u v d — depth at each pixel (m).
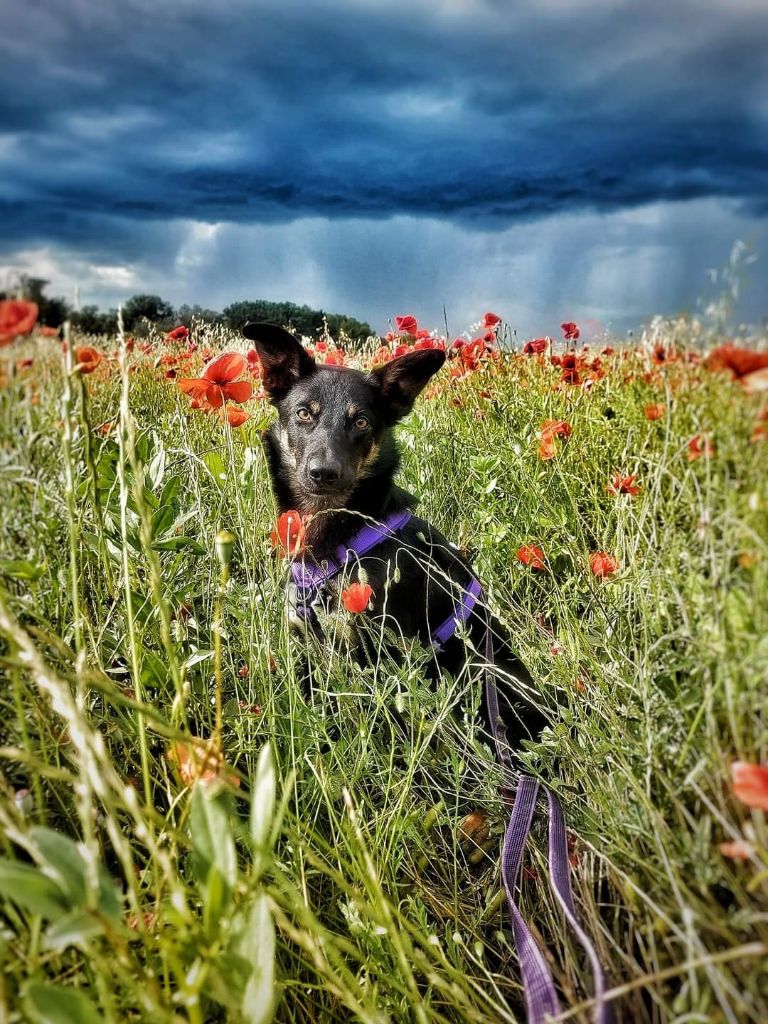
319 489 0.73
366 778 0.54
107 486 0.49
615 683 0.47
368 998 0.36
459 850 0.56
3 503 0.39
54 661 0.43
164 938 0.27
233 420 0.55
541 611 0.68
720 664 0.32
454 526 0.84
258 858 0.26
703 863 0.30
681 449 0.40
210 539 0.55
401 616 0.69
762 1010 0.26
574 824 0.48
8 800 0.34
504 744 0.53
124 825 0.44
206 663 0.52
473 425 0.95
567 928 0.41
